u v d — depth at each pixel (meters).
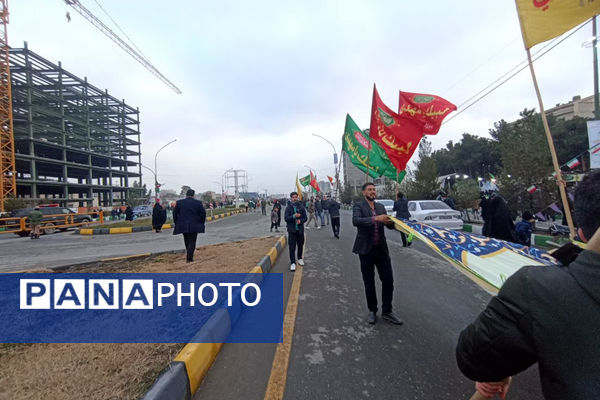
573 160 10.98
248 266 5.79
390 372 2.56
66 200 52.72
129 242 12.02
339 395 2.27
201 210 6.65
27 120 47.62
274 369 2.65
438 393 2.27
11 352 2.70
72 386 2.14
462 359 1.26
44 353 2.67
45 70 50.84
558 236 9.02
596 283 0.84
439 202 11.45
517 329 1.00
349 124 7.76
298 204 6.62
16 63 46.62
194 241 6.70
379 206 3.75
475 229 12.25
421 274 5.83
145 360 2.47
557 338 0.87
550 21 3.24
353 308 4.11
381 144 6.15
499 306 1.08
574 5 3.19
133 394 2.02
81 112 59.16
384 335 3.27
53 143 51.75
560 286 0.92
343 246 9.58
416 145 5.98
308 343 3.13
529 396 2.25
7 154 41.09
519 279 1.05
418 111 5.89
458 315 3.80
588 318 0.83
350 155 7.72
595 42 10.21
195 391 2.38
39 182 47.91
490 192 5.69
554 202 10.09
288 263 7.13
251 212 41.53
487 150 39.28
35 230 14.93
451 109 5.60
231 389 2.39
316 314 3.92
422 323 3.57
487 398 1.41
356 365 2.69
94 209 36.81
